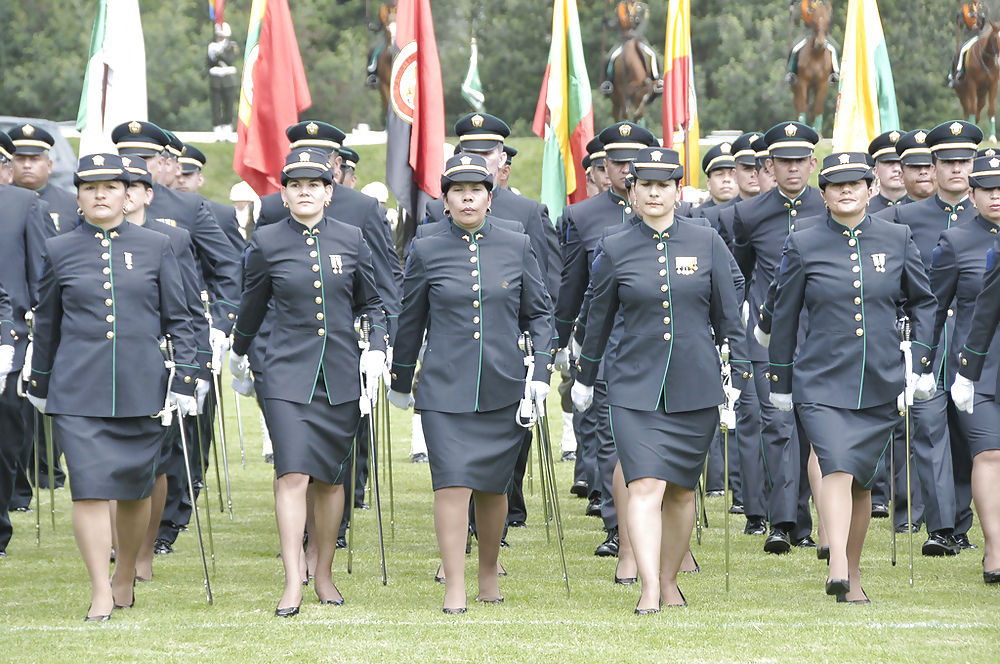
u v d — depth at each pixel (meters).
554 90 44.19
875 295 23.62
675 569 23.50
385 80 106.44
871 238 23.94
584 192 44.84
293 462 22.80
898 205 30.30
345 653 19.86
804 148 30.48
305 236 23.70
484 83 154.75
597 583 25.33
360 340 23.86
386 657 19.66
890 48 130.62
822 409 23.53
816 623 21.61
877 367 23.52
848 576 23.33
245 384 24.88
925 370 23.98
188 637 20.91
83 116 41.50
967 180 29.27
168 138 32.22
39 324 23.14
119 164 23.14
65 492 37.88
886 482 33.16
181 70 157.25
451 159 23.66
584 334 24.58
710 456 36.16
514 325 23.56
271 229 23.86
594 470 32.12
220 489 33.66
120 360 22.77
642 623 21.70
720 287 23.33
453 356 23.20
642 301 23.05
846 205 23.66
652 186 23.09
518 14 154.00
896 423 23.89
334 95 161.38
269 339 23.77
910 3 132.00
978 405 25.41
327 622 21.88
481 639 20.69
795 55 97.88
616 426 23.05
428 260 23.55
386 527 31.89
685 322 23.06
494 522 23.56
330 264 23.59
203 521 32.66
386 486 38.03
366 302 24.16
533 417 23.27
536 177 112.12
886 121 43.81
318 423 23.16
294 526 22.84
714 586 25.02
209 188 107.62
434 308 23.53
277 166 37.72
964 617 22.05
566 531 31.28
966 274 26.38
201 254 31.03
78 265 22.97
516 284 23.55
